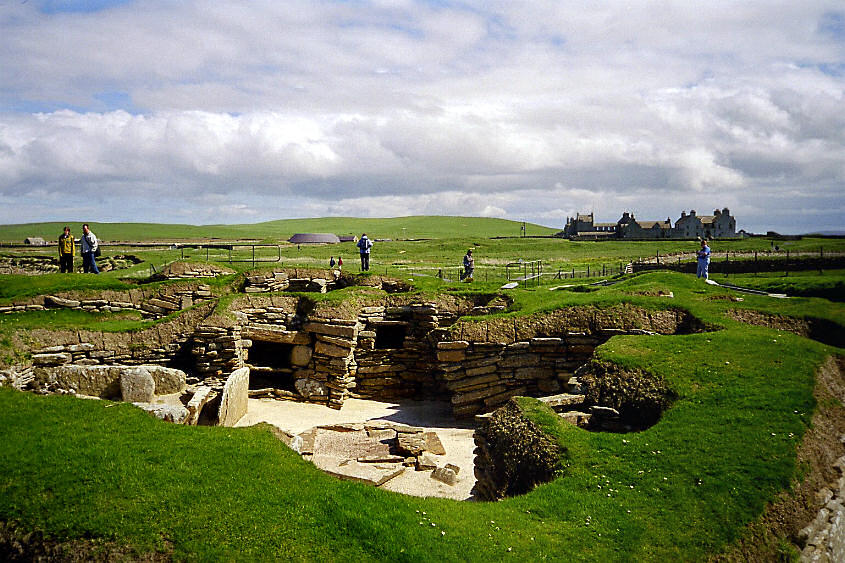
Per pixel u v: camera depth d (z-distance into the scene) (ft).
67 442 48.06
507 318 90.84
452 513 44.37
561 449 52.13
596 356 72.13
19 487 42.01
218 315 96.32
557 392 86.43
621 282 119.96
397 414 91.86
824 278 109.50
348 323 99.76
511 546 40.24
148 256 226.38
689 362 66.74
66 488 42.09
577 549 40.34
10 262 200.85
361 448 71.87
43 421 51.83
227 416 75.72
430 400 102.22
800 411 54.70
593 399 65.62
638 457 50.78
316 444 72.54
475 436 62.64
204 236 608.60
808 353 67.36
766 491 44.62
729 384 60.80
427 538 40.34
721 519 42.45
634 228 513.45
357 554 38.27
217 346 94.48
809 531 43.27
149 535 38.37
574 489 47.39
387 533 40.34
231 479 44.91
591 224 594.65
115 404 58.13
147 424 53.62
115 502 40.96
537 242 418.31
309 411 91.86
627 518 43.47
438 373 101.76
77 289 103.14
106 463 45.29
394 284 127.54
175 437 51.16
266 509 41.63
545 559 39.06
